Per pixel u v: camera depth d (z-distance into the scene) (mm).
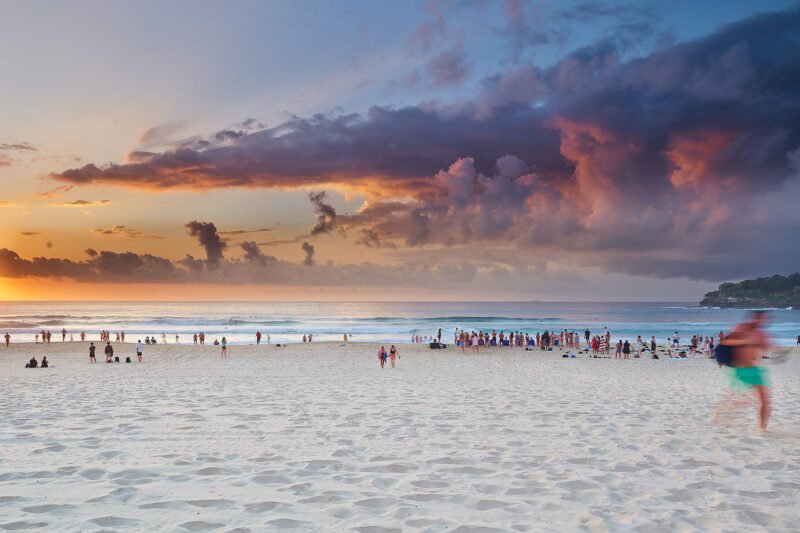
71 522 3650
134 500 4250
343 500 4320
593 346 35875
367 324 90812
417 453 6273
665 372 22406
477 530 3613
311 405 10836
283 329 75562
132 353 37688
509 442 6953
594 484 4883
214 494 4457
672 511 4066
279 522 3732
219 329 76312
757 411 9648
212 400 11805
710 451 6352
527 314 157125
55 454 6129
